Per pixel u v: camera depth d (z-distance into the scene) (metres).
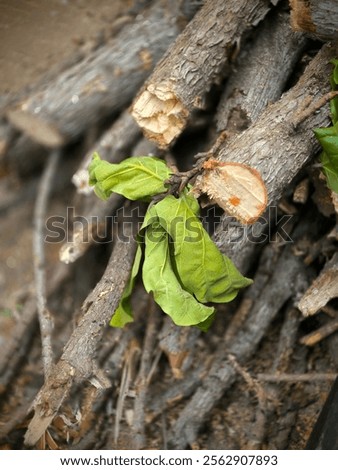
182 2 1.02
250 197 0.87
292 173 0.90
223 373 0.98
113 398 0.99
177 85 0.92
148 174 0.90
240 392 1.00
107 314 0.91
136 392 0.98
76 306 1.06
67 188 1.17
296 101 0.90
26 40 1.09
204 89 0.94
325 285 0.92
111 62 1.06
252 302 1.00
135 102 0.93
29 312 1.06
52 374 0.89
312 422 0.97
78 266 1.09
